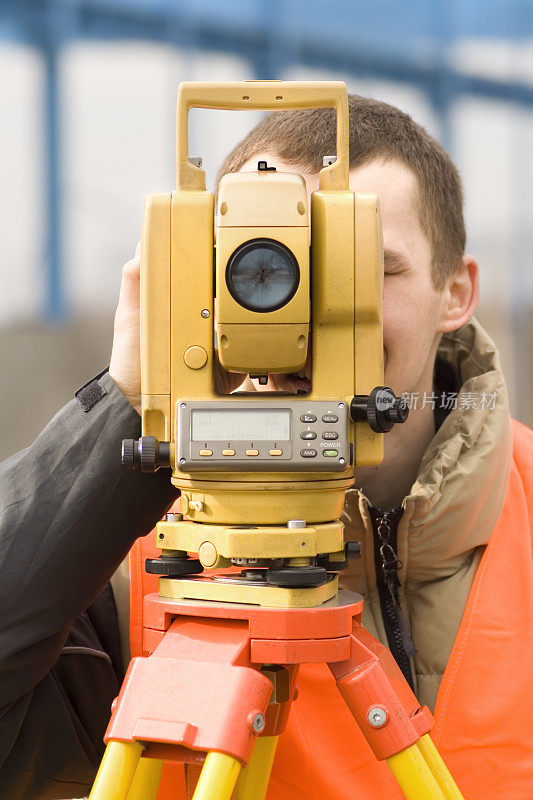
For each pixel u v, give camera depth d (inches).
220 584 107.3
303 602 104.1
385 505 168.2
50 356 467.8
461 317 166.9
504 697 150.8
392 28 502.9
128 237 466.0
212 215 111.5
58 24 456.1
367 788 148.0
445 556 156.7
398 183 150.8
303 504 108.9
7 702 133.2
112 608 159.2
